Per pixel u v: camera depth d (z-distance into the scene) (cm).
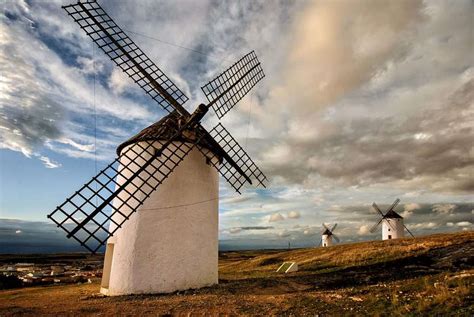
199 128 1609
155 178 1423
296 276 1752
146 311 1023
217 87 1762
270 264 3434
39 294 1500
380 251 2453
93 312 1037
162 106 1711
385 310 888
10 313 1034
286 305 1028
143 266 1398
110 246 1595
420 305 869
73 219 1248
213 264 1544
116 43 1681
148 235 1433
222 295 1244
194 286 1441
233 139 1766
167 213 1464
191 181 1545
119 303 1166
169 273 1401
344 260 2373
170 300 1175
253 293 1292
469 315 762
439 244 2408
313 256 3195
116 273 1435
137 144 1518
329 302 1027
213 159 1689
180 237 1455
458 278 1130
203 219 1541
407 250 2342
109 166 1355
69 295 1438
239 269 3378
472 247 2158
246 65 1998
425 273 1644
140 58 1730
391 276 1617
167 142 1484
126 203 1364
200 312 989
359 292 1172
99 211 1288
